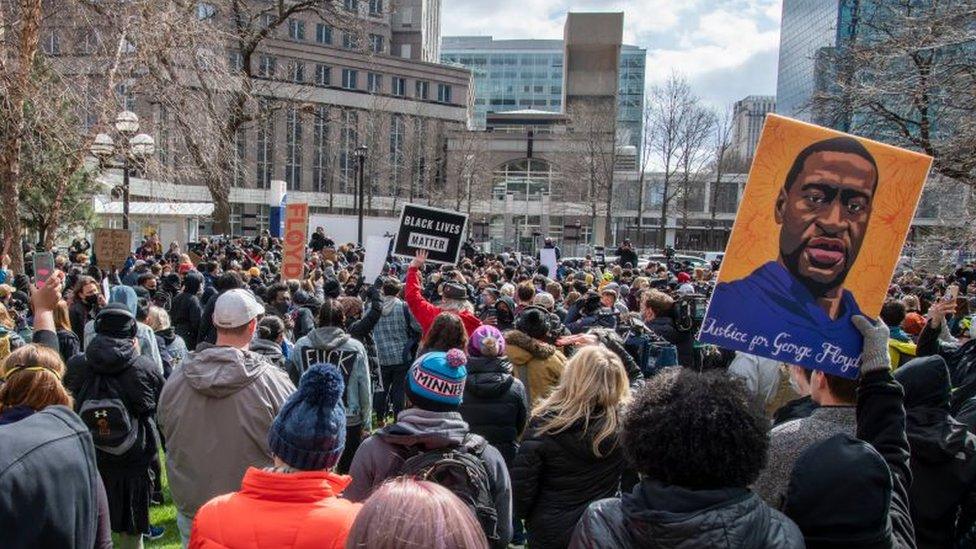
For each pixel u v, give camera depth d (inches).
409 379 122.6
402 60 2630.4
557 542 134.3
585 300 328.2
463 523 57.7
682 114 1691.7
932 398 128.0
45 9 412.5
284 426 90.1
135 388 171.8
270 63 1270.9
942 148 550.0
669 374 81.7
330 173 2284.7
